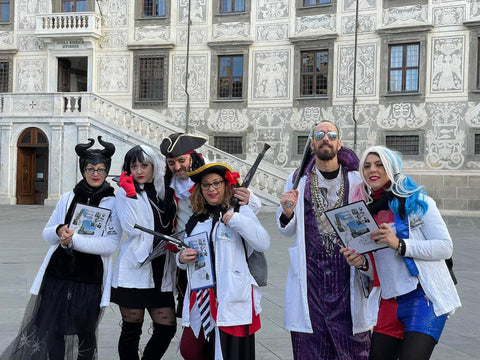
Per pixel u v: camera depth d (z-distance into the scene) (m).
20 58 30.06
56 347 4.80
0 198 27.06
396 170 3.96
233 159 24.72
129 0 29.08
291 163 27.09
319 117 26.67
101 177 4.98
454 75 24.61
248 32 27.81
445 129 24.73
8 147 27.03
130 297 4.80
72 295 4.83
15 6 30.12
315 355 4.37
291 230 4.52
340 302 4.34
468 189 24.33
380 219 4.00
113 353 5.90
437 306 3.77
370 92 25.86
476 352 6.04
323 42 26.56
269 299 8.45
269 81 27.47
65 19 28.91
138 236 4.82
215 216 4.46
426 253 3.78
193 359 4.53
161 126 25.61
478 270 11.15
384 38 25.53
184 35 28.52
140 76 29.00
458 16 24.48
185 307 4.54
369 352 4.29
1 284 9.25
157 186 4.97
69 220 4.95
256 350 6.01
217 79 28.19
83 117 26.08
